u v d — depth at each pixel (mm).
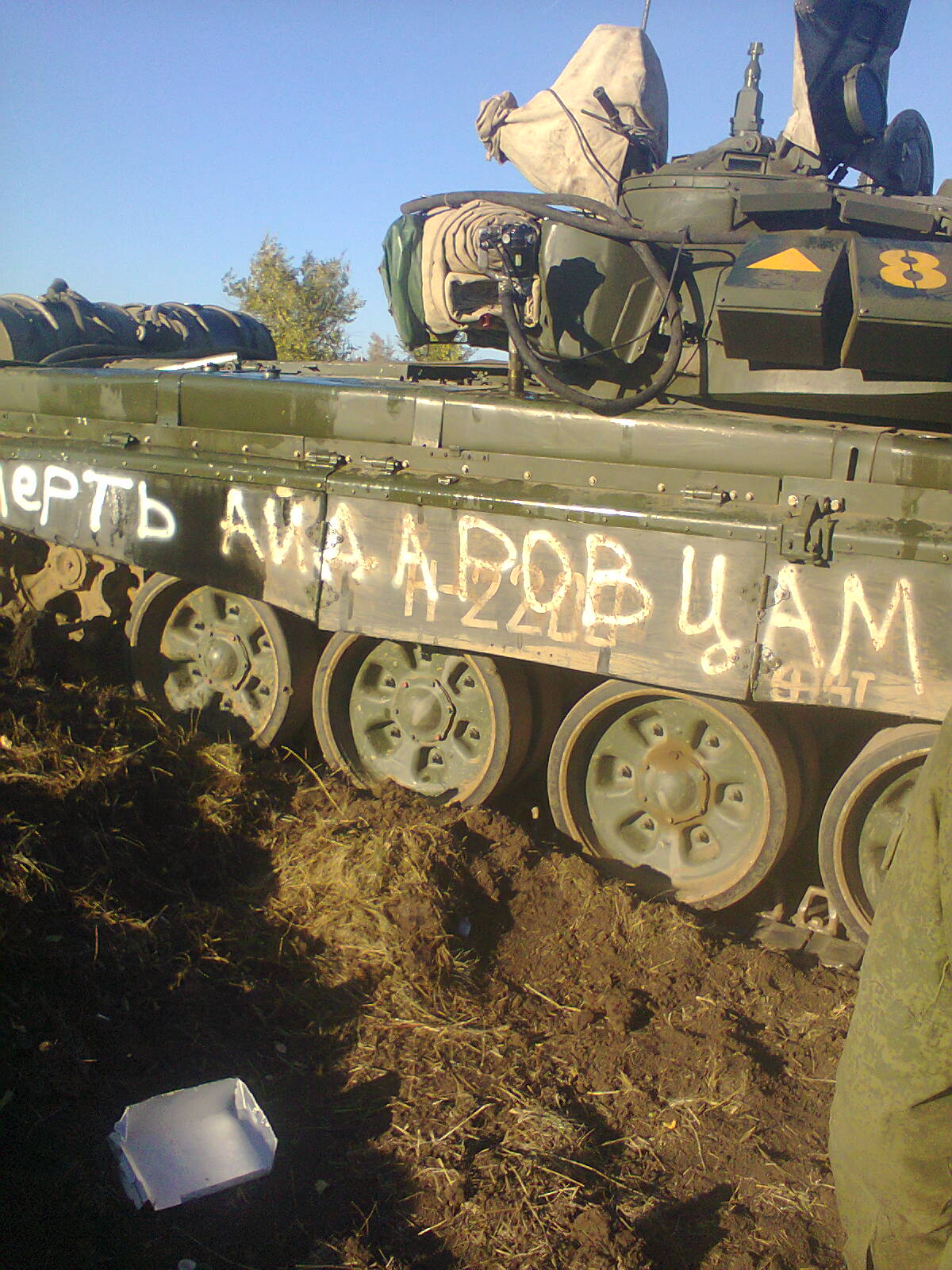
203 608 5883
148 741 5121
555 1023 3877
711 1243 2904
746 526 4117
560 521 4469
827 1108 3463
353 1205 2941
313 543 5016
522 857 4711
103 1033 3434
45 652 5977
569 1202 2973
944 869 1962
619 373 5160
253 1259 2744
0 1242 2654
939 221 4793
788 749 4594
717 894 4727
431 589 4766
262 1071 3471
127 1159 2943
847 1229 2223
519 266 4688
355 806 4934
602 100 5727
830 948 4570
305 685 5637
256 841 4746
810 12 5152
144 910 4059
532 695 5258
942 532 3861
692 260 4840
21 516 5973
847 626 3982
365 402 5012
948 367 4105
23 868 3811
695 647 4238
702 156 5270
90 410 5828
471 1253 2797
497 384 5887
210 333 8688
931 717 3881
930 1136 2027
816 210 4762
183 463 5371
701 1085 3529
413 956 4016
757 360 4480
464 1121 3271
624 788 5059
